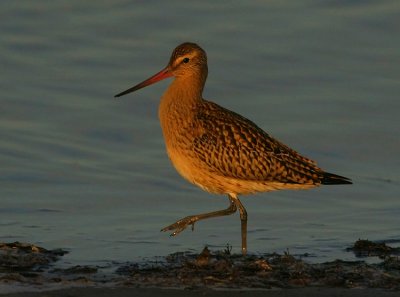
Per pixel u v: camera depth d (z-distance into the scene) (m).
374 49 20.34
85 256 13.01
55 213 14.99
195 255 13.00
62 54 20.11
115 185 16.11
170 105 14.10
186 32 20.86
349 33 20.73
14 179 16.17
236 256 12.87
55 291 11.20
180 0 21.77
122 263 12.66
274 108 18.50
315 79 19.42
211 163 13.76
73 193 15.74
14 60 19.81
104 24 21.00
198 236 14.14
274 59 20.00
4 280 11.62
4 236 13.91
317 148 17.34
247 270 12.13
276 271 12.07
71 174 16.41
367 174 16.62
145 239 13.91
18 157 16.89
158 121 18.27
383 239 13.98
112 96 18.80
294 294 11.23
